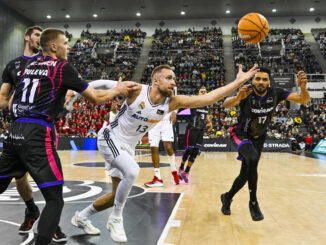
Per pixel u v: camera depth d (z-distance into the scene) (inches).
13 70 100.0
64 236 94.7
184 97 98.3
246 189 186.7
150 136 199.9
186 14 1093.1
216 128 688.4
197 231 106.7
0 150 542.6
